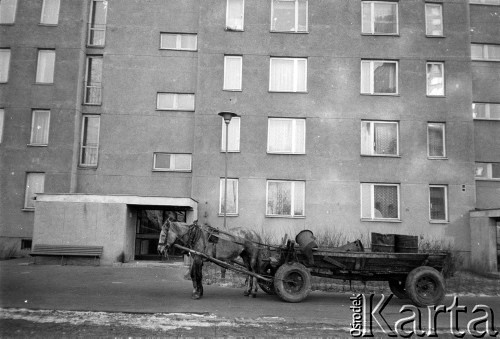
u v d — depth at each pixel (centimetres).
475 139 2434
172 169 2316
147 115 2338
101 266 1834
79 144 2320
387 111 2281
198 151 2242
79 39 2311
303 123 2275
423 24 2334
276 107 2272
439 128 2298
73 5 2330
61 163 2247
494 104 2462
